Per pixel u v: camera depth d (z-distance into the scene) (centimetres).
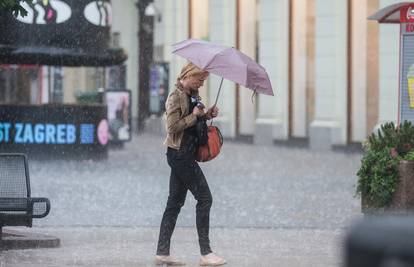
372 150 2441
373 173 2400
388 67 6259
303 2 7144
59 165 5175
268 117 7462
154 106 8494
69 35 5231
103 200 3603
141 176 4619
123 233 2719
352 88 6650
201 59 2034
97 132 5519
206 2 8575
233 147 7175
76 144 5475
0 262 2133
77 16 5247
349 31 6662
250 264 2128
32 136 5416
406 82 2828
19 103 5441
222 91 8056
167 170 4997
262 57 7531
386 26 6259
